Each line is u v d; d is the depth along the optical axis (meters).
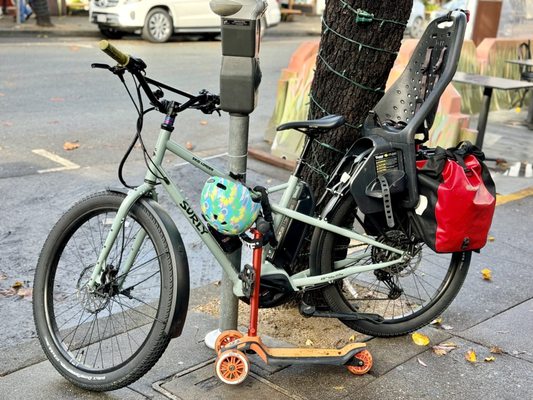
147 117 8.32
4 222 4.95
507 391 2.98
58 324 3.50
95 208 2.91
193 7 14.91
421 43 3.29
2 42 13.53
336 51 3.26
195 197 5.65
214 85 10.27
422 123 3.12
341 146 3.37
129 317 3.60
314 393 2.91
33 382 2.96
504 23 11.59
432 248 3.06
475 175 3.10
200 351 3.21
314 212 3.20
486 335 3.47
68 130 7.52
